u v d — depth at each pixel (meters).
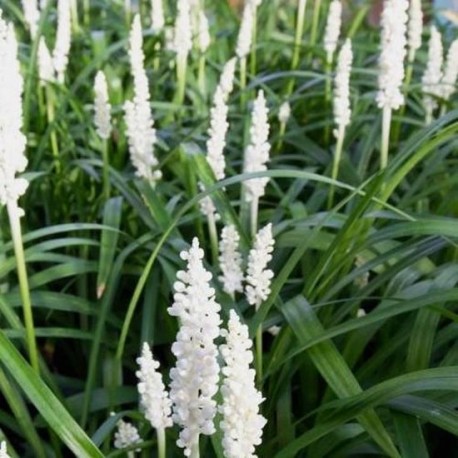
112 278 0.75
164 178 1.00
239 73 1.23
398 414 0.58
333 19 1.09
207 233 0.89
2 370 0.66
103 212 0.86
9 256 0.85
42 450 0.65
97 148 1.03
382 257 0.71
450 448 0.72
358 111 1.06
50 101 1.02
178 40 1.04
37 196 0.98
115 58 1.24
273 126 1.10
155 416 0.55
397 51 0.79
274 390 0.68
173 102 1.11
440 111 1.04
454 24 1.43
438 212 0.79
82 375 0.87
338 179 0.92
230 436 0.47
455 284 0.73
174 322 0.78
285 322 0.67
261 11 1.38
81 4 1.53
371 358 0.70
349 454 0.65
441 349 0.72
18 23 1.35
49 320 0.86
